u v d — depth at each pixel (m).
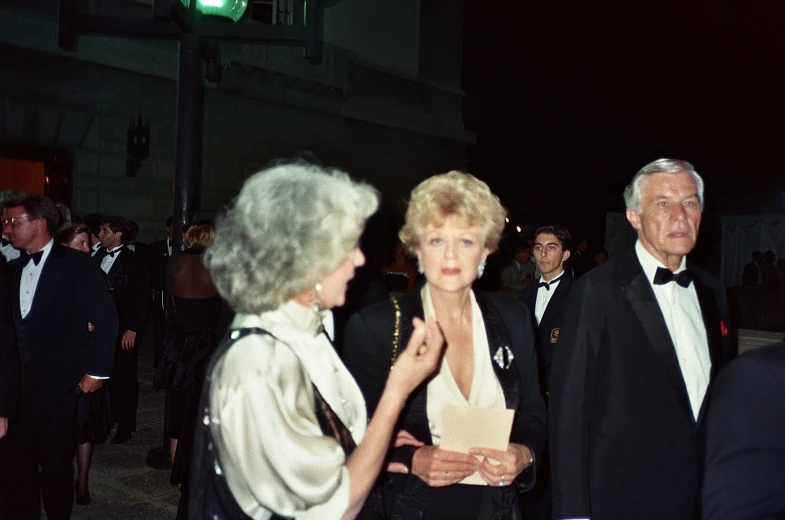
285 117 14.28
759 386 1.50
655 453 2.34
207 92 12.85
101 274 3.96
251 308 1.53
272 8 13.63
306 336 1.58
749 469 1.47
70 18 4.86
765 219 15.46
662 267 2.47
